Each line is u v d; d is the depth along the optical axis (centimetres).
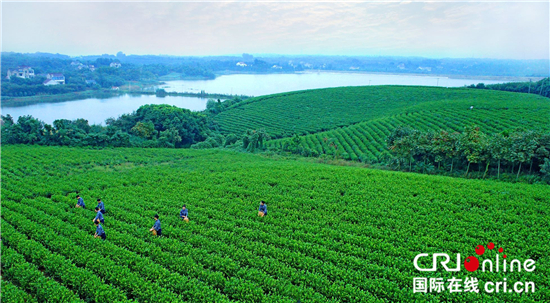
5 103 18250
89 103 19050
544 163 4506
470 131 5159
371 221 3125
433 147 5231
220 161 6131
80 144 7106
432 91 13250
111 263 2373
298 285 2238
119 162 5834
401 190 3850
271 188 4072
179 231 2886
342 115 11725
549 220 2988
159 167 5456
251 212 3331
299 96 14950
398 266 2414
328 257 2498
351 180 4278
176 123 9844
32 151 6062
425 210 3294
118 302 2002
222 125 12094
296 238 2833
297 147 7725
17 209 3331
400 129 6247
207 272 2312
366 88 15262
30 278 2220
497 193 3691
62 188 4050
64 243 2628
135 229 2930
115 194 3894
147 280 2261
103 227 2995
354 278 2259
